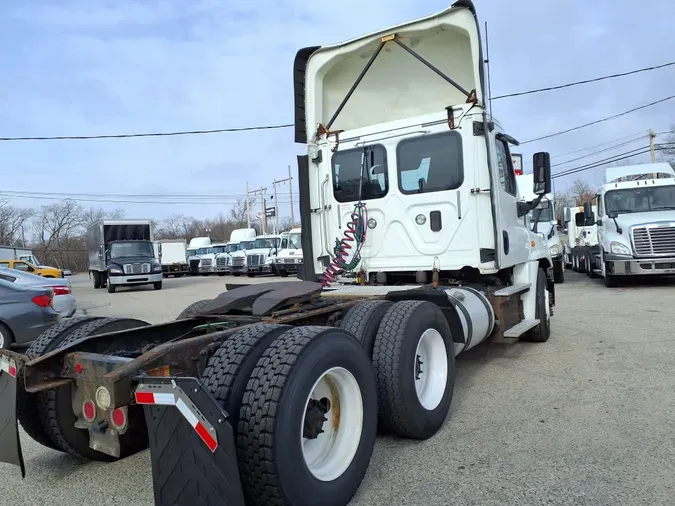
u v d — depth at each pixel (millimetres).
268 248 32344
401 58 6234
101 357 3072
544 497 3066
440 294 4465
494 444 3881
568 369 5836
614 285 13812
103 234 26531
